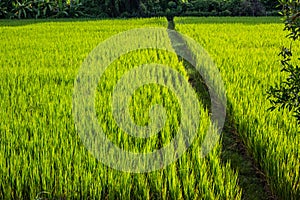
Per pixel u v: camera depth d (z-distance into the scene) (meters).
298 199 4.92
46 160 5.02
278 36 17.45
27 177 4.86
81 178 4.73
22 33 20.17
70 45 15.32
